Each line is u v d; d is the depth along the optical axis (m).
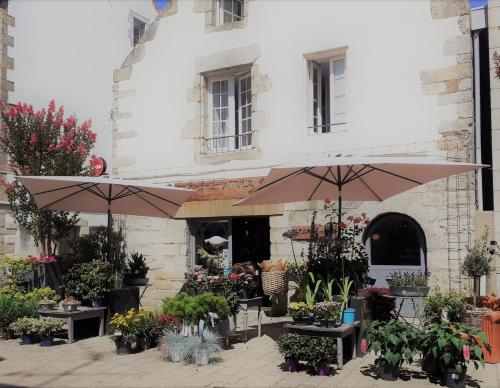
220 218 10.27
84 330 7.87
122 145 11.33
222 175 10.13
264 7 9.91
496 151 7.74
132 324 6.71
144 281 8.97
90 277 7.75
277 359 6.26
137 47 11.30
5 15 11.34
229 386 5.24
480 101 8.59
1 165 11.12
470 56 8.16
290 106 9.53
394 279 7.27
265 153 9.70
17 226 11.37
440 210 8.16
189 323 6.32
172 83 10.87
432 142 8.32
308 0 9.48
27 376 5.70
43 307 7.78
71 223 10.95
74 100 12.93
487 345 5.23
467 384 5.24
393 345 5.29
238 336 7.54
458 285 7.95
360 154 8.85
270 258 9.53
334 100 9.45
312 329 5.71
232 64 10.20
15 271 10.15
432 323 5.93
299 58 9.51
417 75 8.50
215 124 10.80
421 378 5.39
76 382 5.46
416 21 8.56
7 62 11.34
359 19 9.01
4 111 10.80
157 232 10.70
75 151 10.38
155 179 10.85
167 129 10.85
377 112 8.77
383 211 8.55
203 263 10.35
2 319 7.62
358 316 6.22
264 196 7.10
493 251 7.33
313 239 7.57
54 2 12.57
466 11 8.22
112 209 8.78
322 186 7.18
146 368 5.95
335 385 5.21
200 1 10.64
